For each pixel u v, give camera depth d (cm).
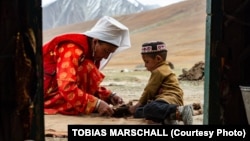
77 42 573
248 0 339
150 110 489
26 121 314
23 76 310
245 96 338
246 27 346
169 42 3588
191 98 814
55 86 579
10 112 311
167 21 4672
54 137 446
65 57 561
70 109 558
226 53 345
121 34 586
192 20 4412
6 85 309
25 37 309
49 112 566
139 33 4294
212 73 344
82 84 581
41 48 316
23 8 307
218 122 348
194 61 2466
